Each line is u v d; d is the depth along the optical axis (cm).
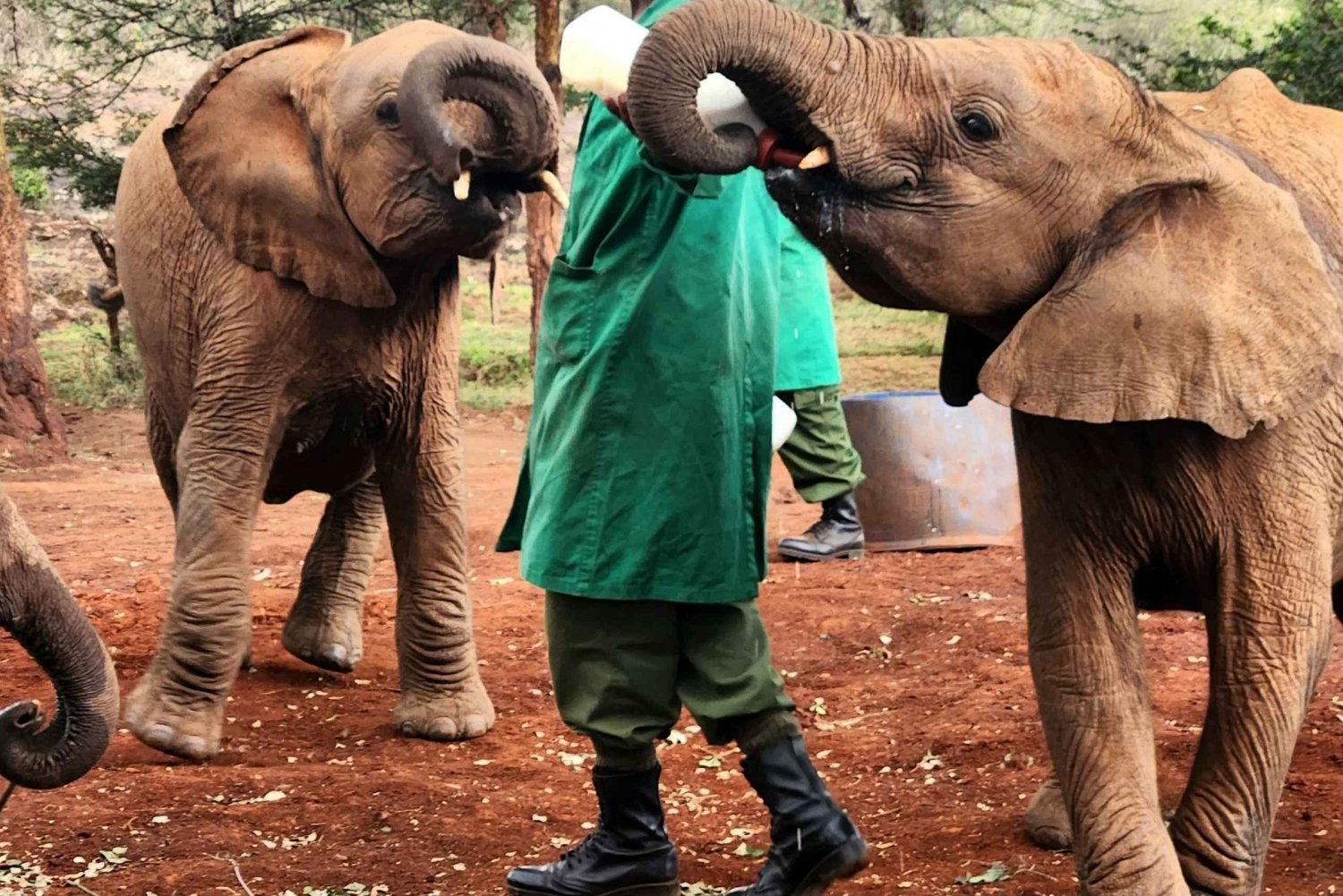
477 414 2066
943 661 736
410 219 577
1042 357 356
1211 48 2153
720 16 347
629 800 429
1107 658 390
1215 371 352
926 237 359
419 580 638
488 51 568
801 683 712
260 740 626
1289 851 479
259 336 610
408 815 526
